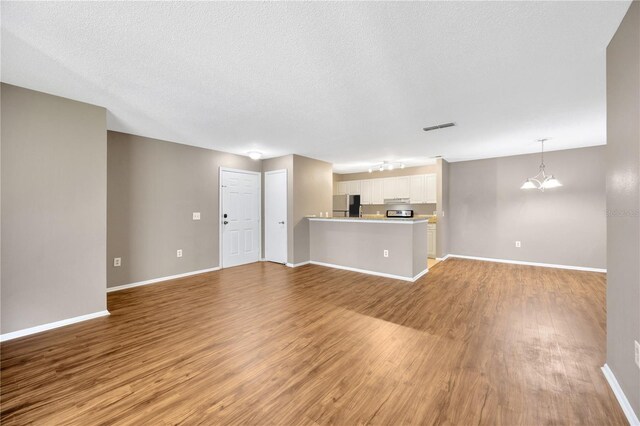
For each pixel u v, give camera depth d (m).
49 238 2.55
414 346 2.22
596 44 1.79
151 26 1.62
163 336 2.41
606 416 1.46
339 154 5.33
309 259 5.65
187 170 4.56
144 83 2.34
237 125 3.49
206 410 1.52
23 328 2.42
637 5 1.37
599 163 4.62
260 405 1.56
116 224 3.77
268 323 2.69
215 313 2.94
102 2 1.42
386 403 1.57
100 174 2.85
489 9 1.48
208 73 2.18
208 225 4.86
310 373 1.86
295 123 3.40
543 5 1.45
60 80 2.29
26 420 1.45
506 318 2.78
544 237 5.14
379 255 4.60
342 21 1.58
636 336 1.41
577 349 2.16
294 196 5.29
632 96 1.44
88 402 1.59
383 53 1.91
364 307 3.11
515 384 1.73
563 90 2.47
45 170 2.53
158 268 4.20
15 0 1.39
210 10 1.48
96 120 2.82
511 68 2.10
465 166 6.03
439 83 2.34
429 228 6.29
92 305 2.79
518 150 4.96
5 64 2.04
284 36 1.72
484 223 5.79
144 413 1.50
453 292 3.65
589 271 4.72
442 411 1.50
